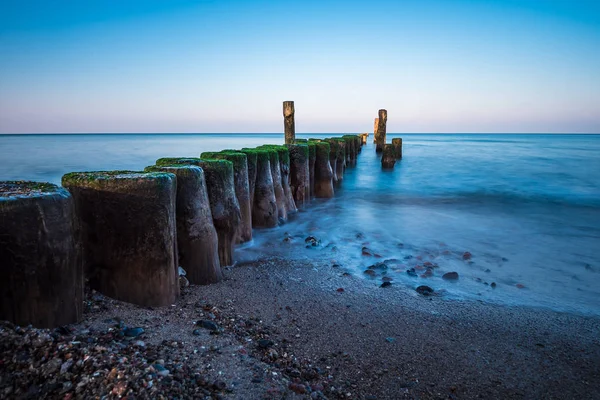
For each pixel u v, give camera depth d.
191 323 3.71
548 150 42.66
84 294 3.76
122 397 2.44
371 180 18.52
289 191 10.36
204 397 2.65
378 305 4.84
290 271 5.94
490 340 4.10
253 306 4.48
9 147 44.22
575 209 12.13
